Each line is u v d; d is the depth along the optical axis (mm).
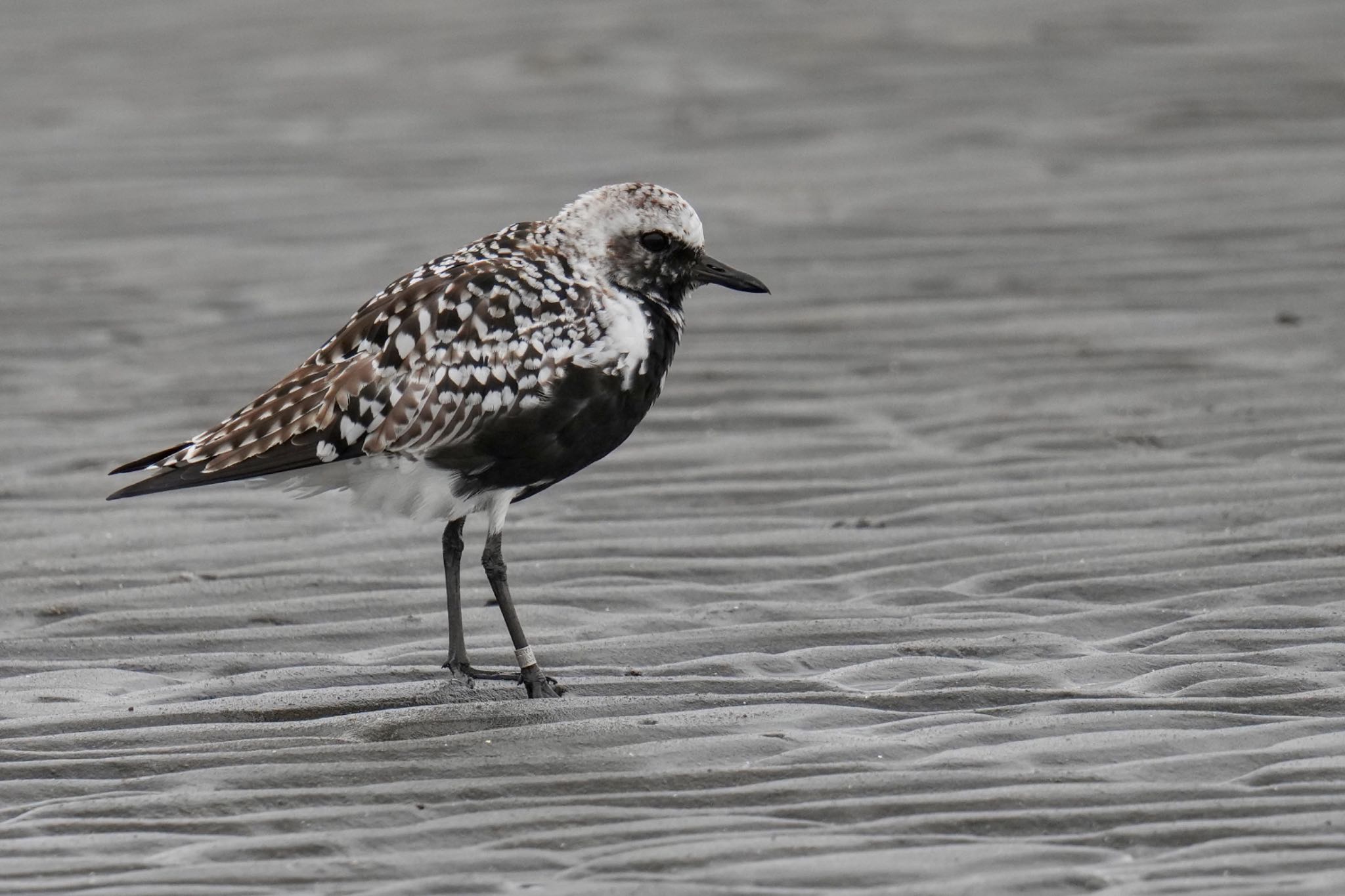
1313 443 13195
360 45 28094
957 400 14461
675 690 9688
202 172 21828
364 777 8523
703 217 19688
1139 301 16609
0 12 31297
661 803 8148
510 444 9961
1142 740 8695
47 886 7438
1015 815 7883
